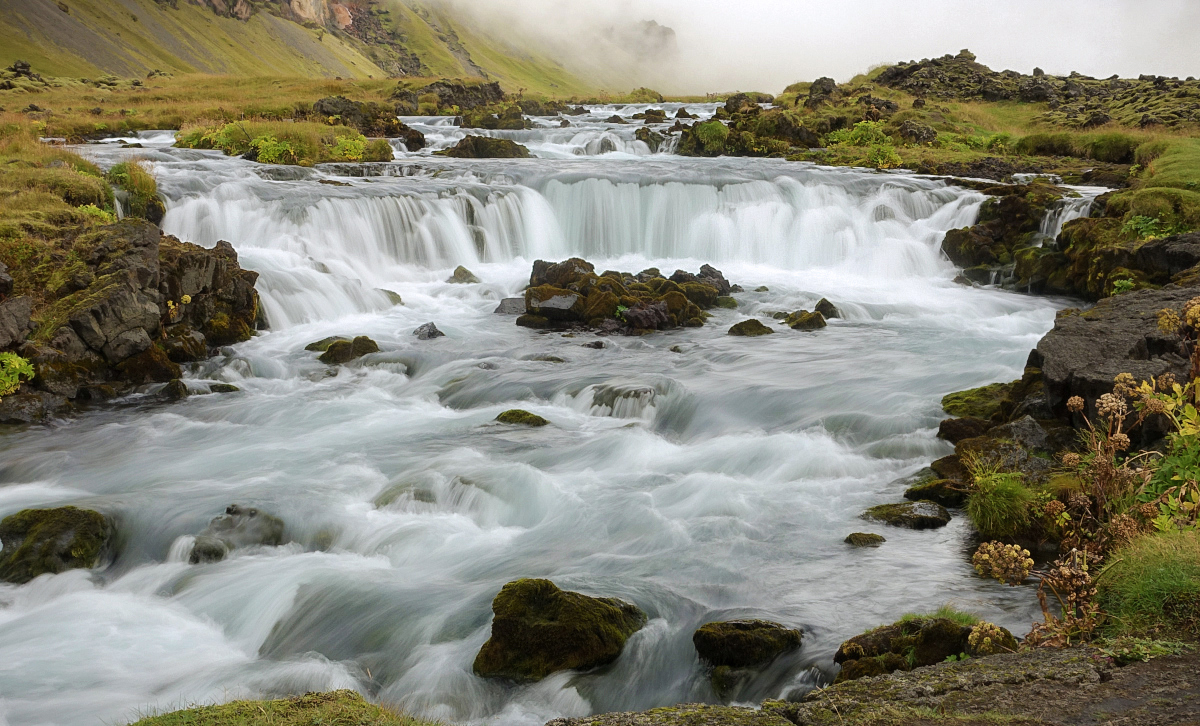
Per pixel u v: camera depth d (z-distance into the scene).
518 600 6.78
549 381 13.92
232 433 12.30
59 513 9.05
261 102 48.47
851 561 8.00
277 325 17.91
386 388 14.45
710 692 6.32
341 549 9.03
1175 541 5.52
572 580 7.77
